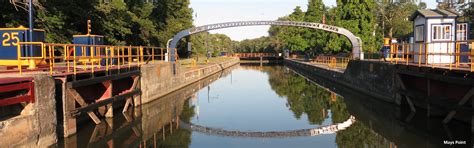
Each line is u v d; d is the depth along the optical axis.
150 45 48.81
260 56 96.75
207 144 15.07
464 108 14.46
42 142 12.43
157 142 15.18
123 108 21.05
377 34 53.25
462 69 14.59
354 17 44.72
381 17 70.31
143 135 16.30
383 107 22.12
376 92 25.58
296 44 70.44
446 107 15.84
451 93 16.92
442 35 19.52
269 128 18.17
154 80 25.14
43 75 12.59
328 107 24.25
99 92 18.31
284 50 97.19
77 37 20.00
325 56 55.56
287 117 21.00
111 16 35.22
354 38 38.34
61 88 14.07
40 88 12.34
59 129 14.14
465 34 19.81
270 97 29.53
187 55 68.06
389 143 14.99
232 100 27.69
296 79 45.81
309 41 64.06
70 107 14.40
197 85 38.66
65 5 28.44
